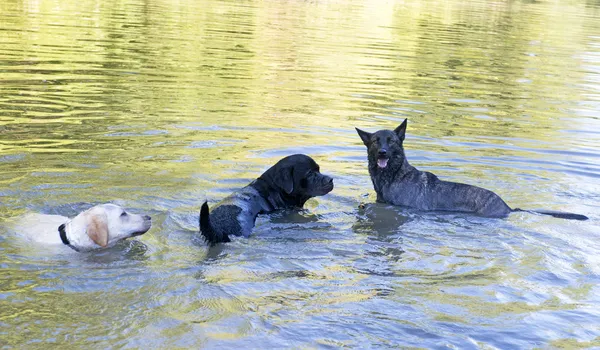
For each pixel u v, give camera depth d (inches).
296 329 213.3
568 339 214.7
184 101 575.8
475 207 360.8
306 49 933.8
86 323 211.6
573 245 308.2
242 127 502.6
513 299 244.8
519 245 306.5
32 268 254.1
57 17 1061.8
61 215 308.3
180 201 339.9
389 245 302.5
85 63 716.0
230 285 246.4
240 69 754.2
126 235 284.5
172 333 207.8
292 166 357.4
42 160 387.5
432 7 1704.0
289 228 324.8
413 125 550.6
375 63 862.5
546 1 2100.1
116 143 434.9
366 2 1694.1
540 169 442.9
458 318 226.7
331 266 272.5
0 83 592.1
